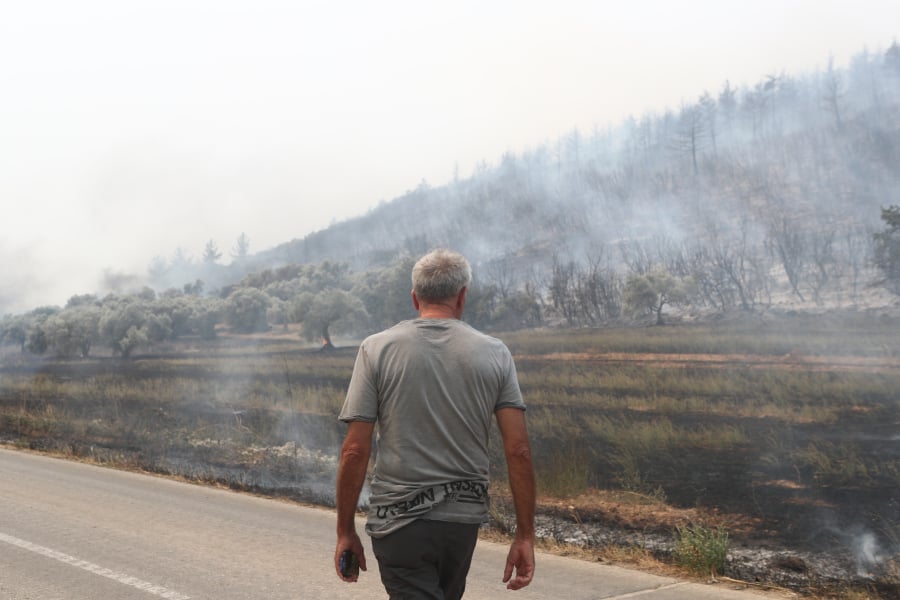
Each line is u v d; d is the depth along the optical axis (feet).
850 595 19.22
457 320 10.80
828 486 33.94
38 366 188.65
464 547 10.17
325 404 69.10
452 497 10.07
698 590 19.29
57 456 45.50
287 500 32.27
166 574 20.58
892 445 43.32
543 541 25.11
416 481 10.05
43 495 32.09
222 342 268.21
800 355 106.32
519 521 10.40
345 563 10.41
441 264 10.97
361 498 32.07
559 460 35.83
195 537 24.88
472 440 10.28
